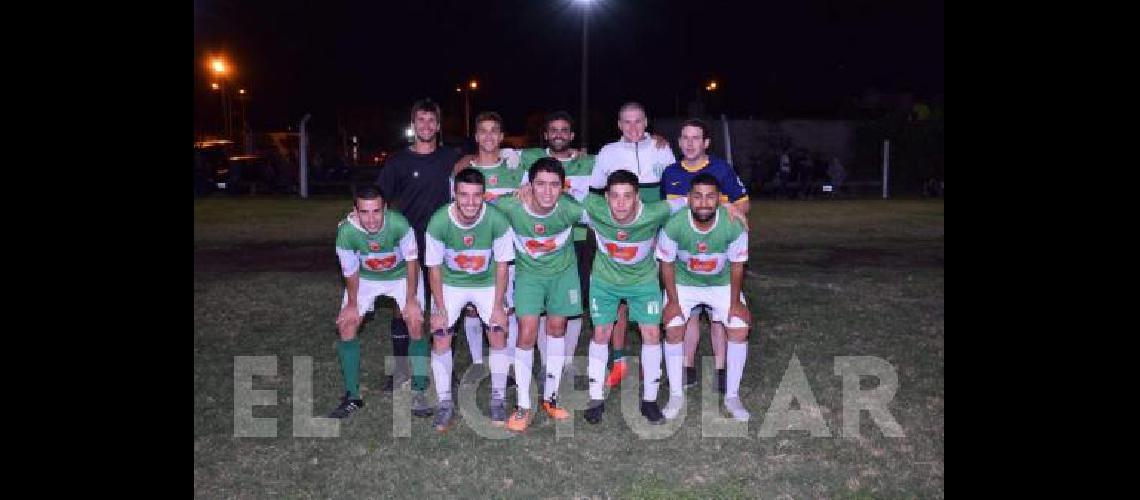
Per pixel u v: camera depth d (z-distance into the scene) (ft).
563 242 15.38
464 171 14.64
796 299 25.59
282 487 12.56
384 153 126.21
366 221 14.83
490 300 15.94
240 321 22.76
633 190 14.37
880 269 31.83
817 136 95.76
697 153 16.79
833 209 60.75
